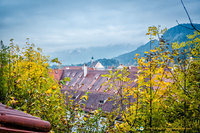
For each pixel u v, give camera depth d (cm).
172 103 358
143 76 339
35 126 134
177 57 330
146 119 357
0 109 154
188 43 342
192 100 331
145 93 338
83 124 416
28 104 311
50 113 356
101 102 2248
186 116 343
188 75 342
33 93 319
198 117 329
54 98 341
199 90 337
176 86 344
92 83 3588
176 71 342
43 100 327
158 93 344
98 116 430
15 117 121
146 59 332
